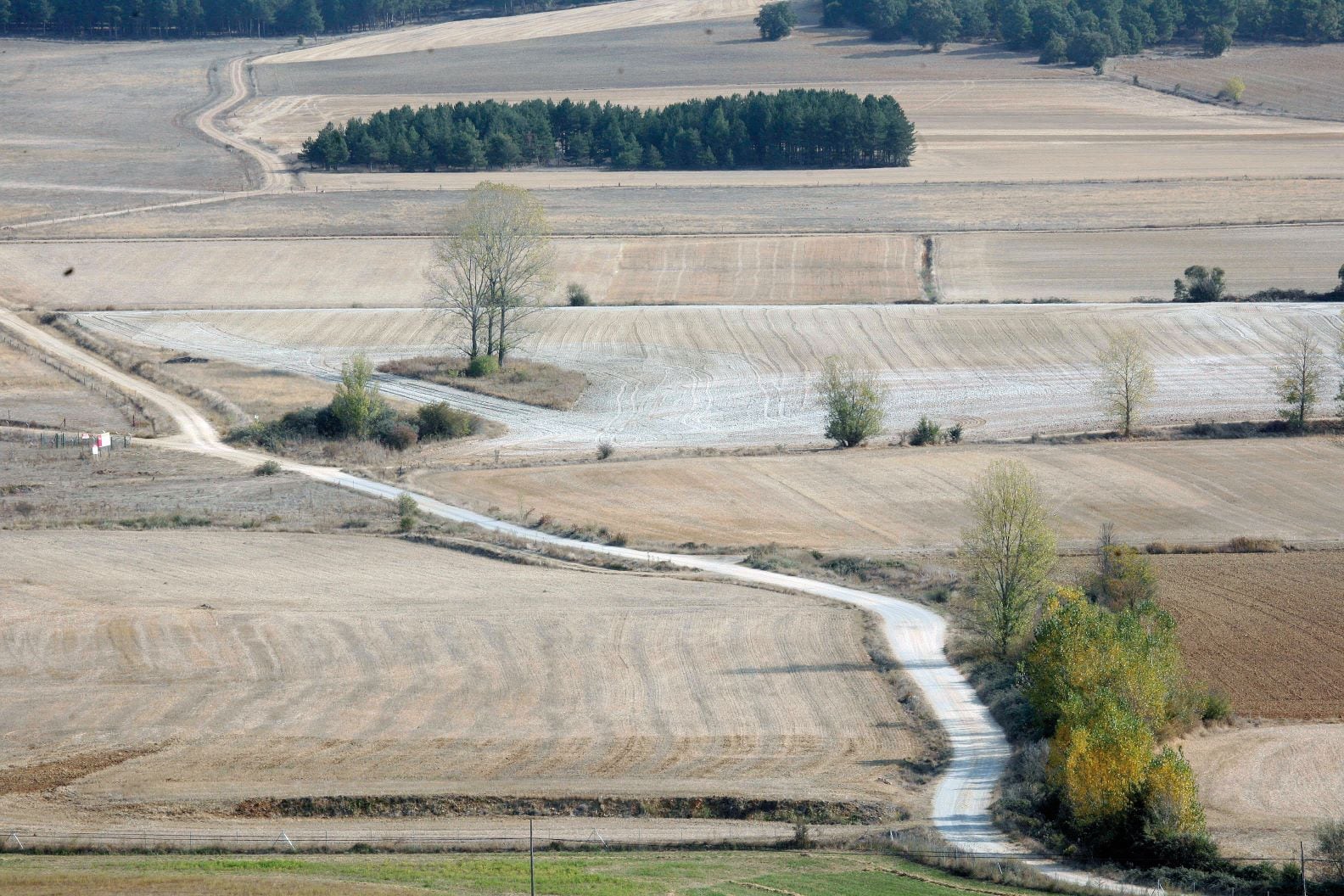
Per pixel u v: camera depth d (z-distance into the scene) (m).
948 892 81.69
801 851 92.94
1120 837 95.12
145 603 146.50
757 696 123.75
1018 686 124.19
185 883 76.69
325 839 92.69
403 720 116.56
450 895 75.38
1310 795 105.62
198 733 113.12
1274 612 150.38
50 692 121.25
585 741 112.94
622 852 91.62
